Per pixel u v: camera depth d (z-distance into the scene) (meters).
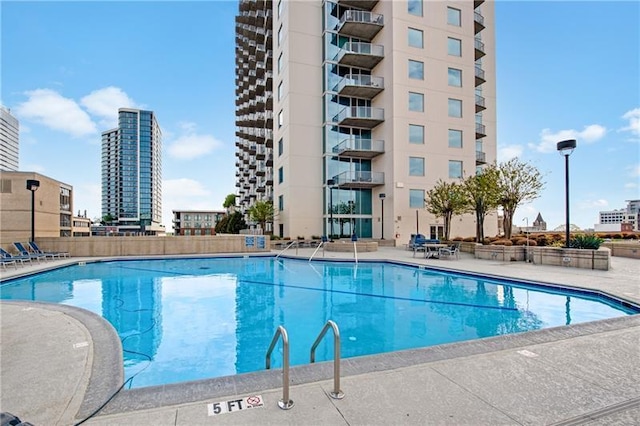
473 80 25.69
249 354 4.78
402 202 23.23
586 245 11.27
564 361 3.37
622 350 3.67
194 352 4.84
